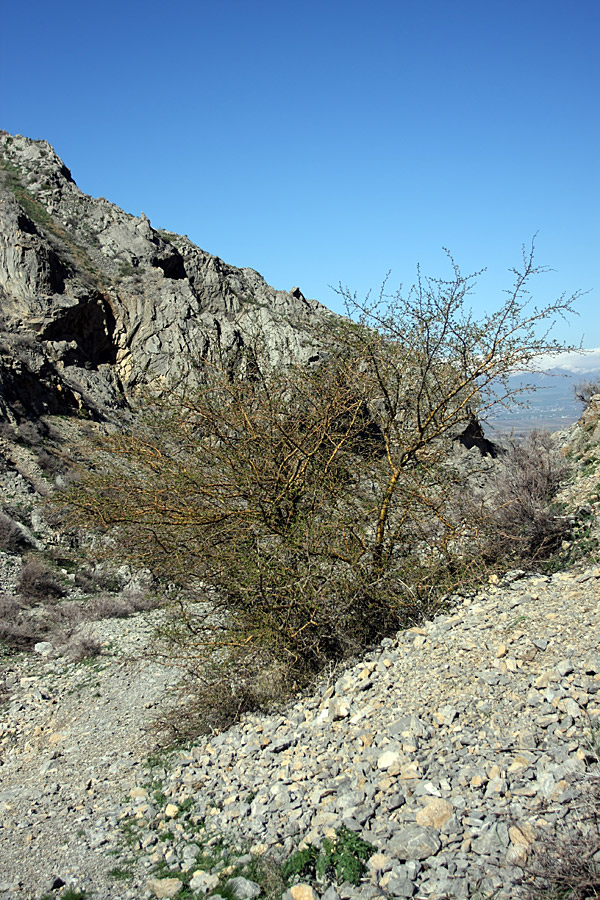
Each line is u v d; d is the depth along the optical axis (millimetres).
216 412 8039
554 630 5832
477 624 6621
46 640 12414
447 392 7703
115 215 47781
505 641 5980
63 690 9648
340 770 5156
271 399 8094
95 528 8344
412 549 8164
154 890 4395
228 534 7633
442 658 6188
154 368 38812
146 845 5008
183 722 7117
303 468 7844
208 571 7684
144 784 6094
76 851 5117
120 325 40000
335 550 7367
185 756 6406
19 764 7324
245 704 6926
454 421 7727
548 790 4043
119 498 7980
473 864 3756
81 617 13594
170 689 7977
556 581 7090
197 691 7051
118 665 10242
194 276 47031
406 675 6176
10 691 9922
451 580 7816
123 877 4645
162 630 7625
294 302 49062
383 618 7551
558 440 12234
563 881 3326
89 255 44000
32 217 44844
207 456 8102
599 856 3342
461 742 4855
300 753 5621
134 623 13000
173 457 8305
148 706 8242
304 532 7387
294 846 4488
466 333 7492
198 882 4355
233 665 7090
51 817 5793
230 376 8578
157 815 5434
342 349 8273
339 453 8180
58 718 8562
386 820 4375
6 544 16438
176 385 8914
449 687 5633
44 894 4570
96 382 35469
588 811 3711
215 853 4691
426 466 7969
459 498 8242
